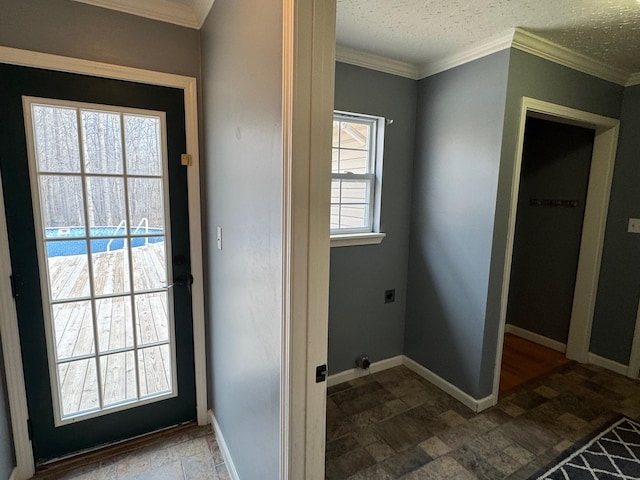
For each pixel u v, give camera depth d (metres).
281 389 1.03
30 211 1.64
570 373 2.82
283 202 0.94
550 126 3.18
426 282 2.67
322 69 0.89
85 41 1.64
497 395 2.40
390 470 1.81
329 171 0.94
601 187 2.81
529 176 3.38
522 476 1.77
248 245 1.34
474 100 2.22
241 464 1.59
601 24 1.84
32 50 1.55
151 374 2.03
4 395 1.64
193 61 1.88
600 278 2.91
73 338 1.81
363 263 2.62
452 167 2.40
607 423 2.19
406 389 2.57
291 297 0.94
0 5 1.48
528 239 3.43
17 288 1.66
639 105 2.62
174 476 1.76
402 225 2.76
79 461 1.84
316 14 0.86
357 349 2.70
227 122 1.52
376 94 2.47
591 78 2.44
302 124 0.88
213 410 2.13
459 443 2.01
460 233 2.37
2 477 1.59
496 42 2.04
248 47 1.22
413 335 2.82
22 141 1.59
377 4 1.69
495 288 2.24
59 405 1.81
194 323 2.08
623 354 2.80
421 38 2.08
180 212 1.98
